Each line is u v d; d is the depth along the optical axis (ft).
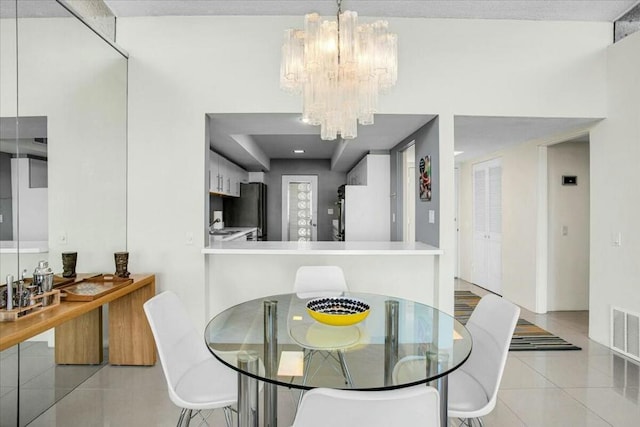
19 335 5.16
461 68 9.42
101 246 8.87
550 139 12.50
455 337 5.28
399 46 9.36
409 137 12.01
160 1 8.72
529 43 9.48
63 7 7.54
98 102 8.59
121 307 8.85
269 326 5.66
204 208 9.38
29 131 6.84
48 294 6.34
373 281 9.90
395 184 14.03
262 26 9.31
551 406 7.08
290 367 4.31
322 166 24.08
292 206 24.07
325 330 5.50
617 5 8.86
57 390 7.60
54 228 7.43
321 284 8.31
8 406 6.56
